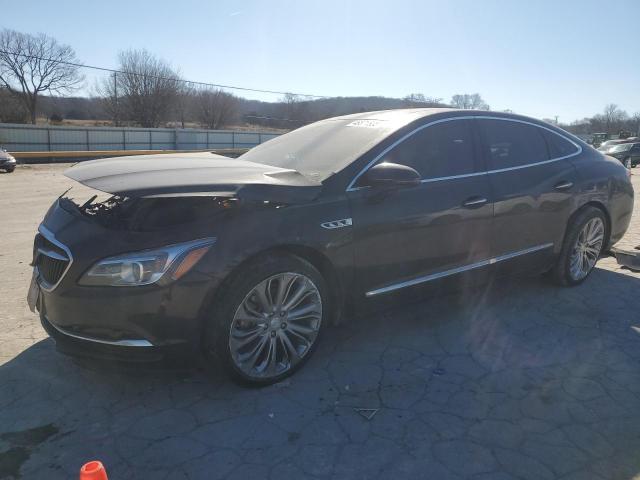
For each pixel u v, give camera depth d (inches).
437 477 93.9
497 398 119.0
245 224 114.5
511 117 171.9
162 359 110.1
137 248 106.4
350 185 130.0
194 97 3043.8
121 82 2716.5
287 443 103.7
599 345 145.1
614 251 199.2
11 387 123.5
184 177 116.8
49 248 117.5
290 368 126.2
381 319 163.2
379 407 115.6
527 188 164.6
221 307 112.4
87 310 107.7
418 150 144.9
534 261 173.3
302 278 122.7
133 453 100.7
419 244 141.2
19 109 2551.7
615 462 97.7
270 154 162.2
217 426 109.0
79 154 1519.4
